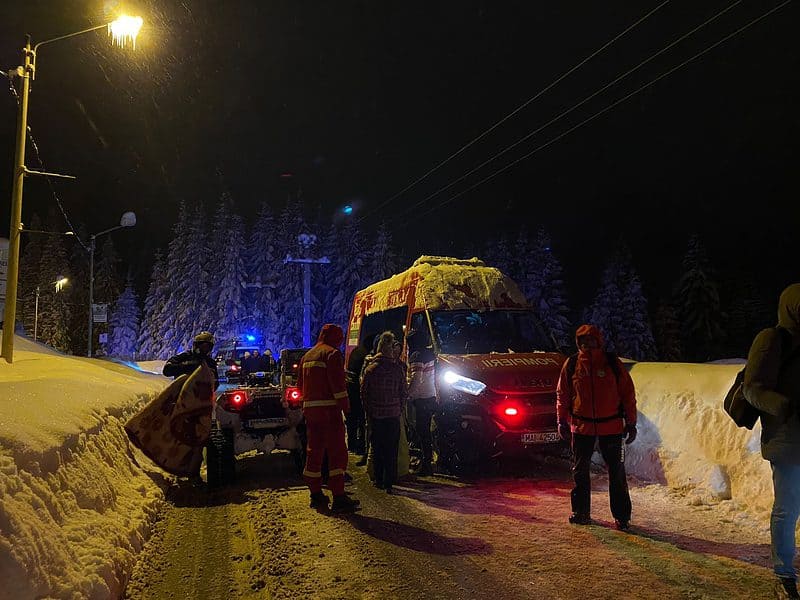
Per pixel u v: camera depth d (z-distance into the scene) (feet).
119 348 218.38
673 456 23.81
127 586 14.67
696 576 14.92
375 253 171.22
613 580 14.74
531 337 31.83
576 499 19.39
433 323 30.91
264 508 21.77
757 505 19.67
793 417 12.83
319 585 14.73
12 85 40.04
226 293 169.07
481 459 26.63
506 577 15.06
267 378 34.24
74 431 17.57
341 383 21.76
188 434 24.48
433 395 28.73
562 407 19.70
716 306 153.79
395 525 19.57
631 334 152.46
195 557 16.87
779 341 13.02
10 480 12.14
